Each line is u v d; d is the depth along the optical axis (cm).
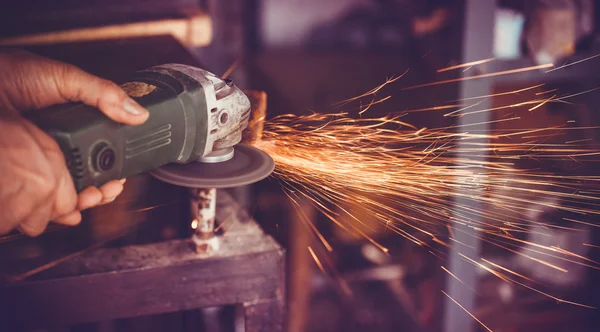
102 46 146
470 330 169
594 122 174
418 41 175
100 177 79
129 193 140
